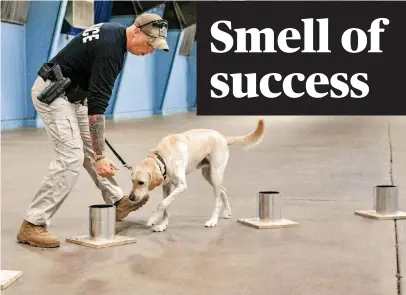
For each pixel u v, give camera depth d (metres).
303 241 4.29
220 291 3.16
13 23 14.76
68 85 4.00
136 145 11.24
